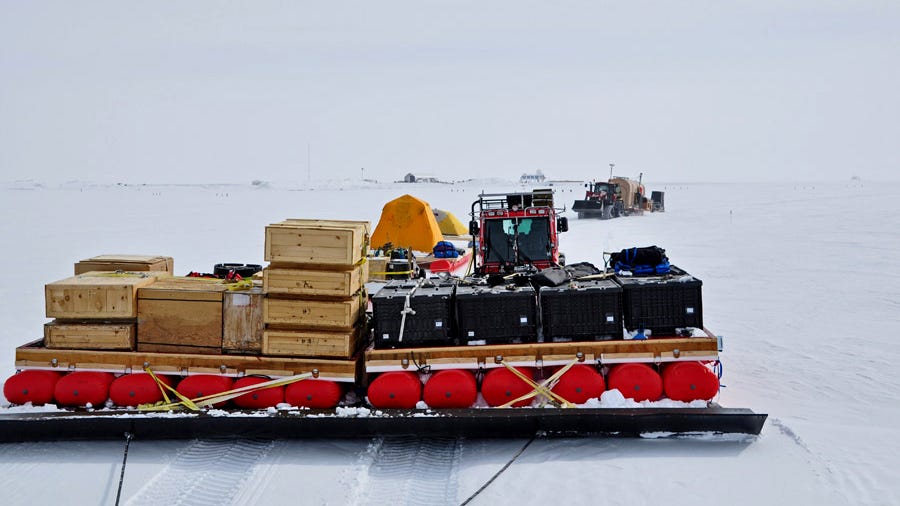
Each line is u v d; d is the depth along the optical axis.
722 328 12.09
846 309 13.44
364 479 6.48
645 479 6.33
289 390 7.61
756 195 80.50
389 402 7.48
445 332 7.75
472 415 7.12
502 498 6.06
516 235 11.29
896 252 21.73
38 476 6.58
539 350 7.54
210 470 6.70
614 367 7.62
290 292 7.64
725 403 8.27
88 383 7.66
